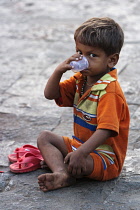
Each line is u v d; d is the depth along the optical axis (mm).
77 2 31750
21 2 31953
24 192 9375
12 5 31031
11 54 20656
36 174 10188
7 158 11125
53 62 19484
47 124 13414
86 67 9250
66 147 9930
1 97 15688
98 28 9188
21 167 10289
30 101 15328
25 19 27234
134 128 12859
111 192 9297
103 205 8758
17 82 17156
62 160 9664
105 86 9227
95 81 9711
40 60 19766
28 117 13961
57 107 14797
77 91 9922
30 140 12258
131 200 8953
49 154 9711
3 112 14383
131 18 26859
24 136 12547
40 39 23109
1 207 8773
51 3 31578
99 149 9641
